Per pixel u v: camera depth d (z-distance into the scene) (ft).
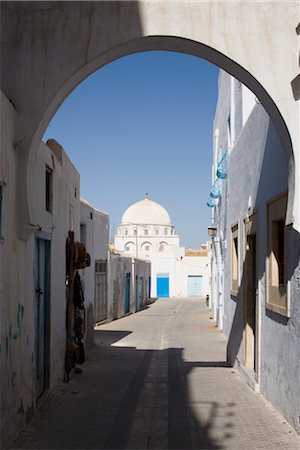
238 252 34.88
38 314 22.97
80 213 39.81
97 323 69.72
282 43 18.39
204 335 57.06
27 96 18.48
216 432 19.29
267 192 24.27
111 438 18.76
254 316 30.27
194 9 18.61
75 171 34.22
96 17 18.74
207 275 175.52
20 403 18.35
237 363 33.27
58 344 26.96
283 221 22.63
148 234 211.00
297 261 18.47
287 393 19.83
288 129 17.99
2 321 15.98
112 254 81.61
